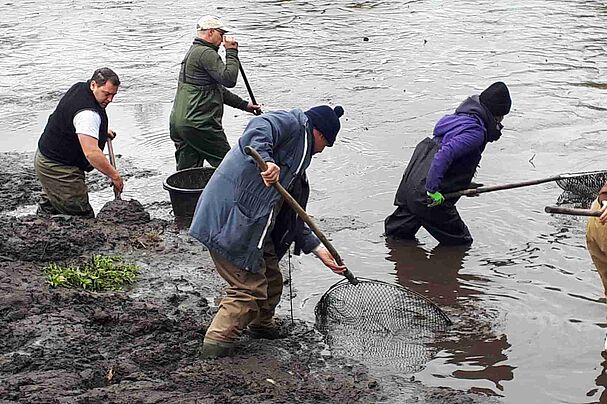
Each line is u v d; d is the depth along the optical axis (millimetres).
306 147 6574
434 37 19016
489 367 6895
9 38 20859
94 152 9344
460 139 8641
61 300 7477
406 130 12812
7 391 5875
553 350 7125
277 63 17203
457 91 14734
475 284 8312
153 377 6344
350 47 18422
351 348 7152
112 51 19188
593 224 6984
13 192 10891
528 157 11484
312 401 6246
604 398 6461
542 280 8328
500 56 16984
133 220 9625
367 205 10211
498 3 22703
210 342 6695
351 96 14680
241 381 6387
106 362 6484
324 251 7023
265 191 6461
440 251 9008
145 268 8508
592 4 22047
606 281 7172
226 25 21391
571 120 12883
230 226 6461
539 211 9812
